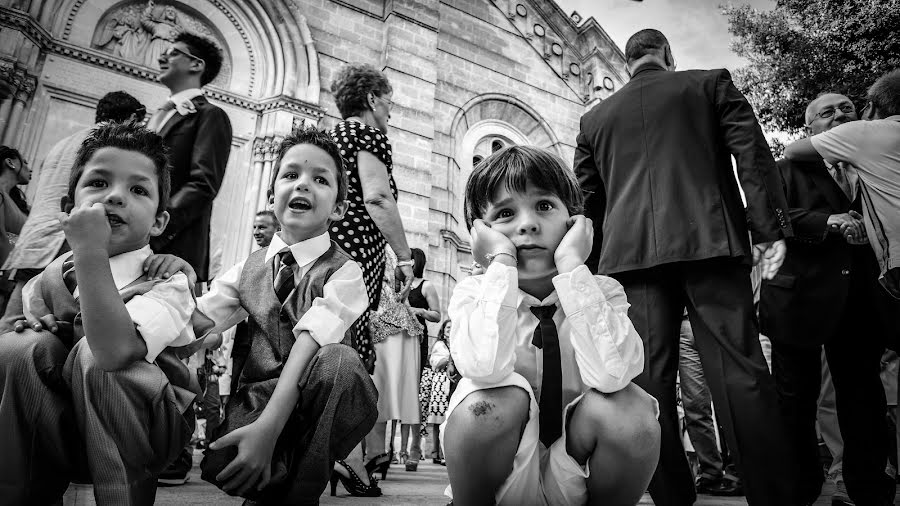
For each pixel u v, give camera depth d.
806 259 2.33
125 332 1.08
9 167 3.63
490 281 1.13
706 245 1.84
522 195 1.27
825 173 2.55
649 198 1.99
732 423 1.69
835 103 2.70
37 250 2.06
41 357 1.10
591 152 2.37
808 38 7.52
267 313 1.41
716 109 2.02
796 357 2.37
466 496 1.12
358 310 1.42
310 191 1.50
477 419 1.05
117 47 7.57
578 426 1.12
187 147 2.53
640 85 2.20
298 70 8.66
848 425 2.30
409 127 9.58
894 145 2.17
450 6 11.15
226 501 1.95
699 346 1.86
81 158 1.32
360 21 9.80
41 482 1.13
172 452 1.22
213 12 8.32
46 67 6.94
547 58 12.09
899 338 2.20
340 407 1.23
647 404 1.12
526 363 1.21
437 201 9.83
